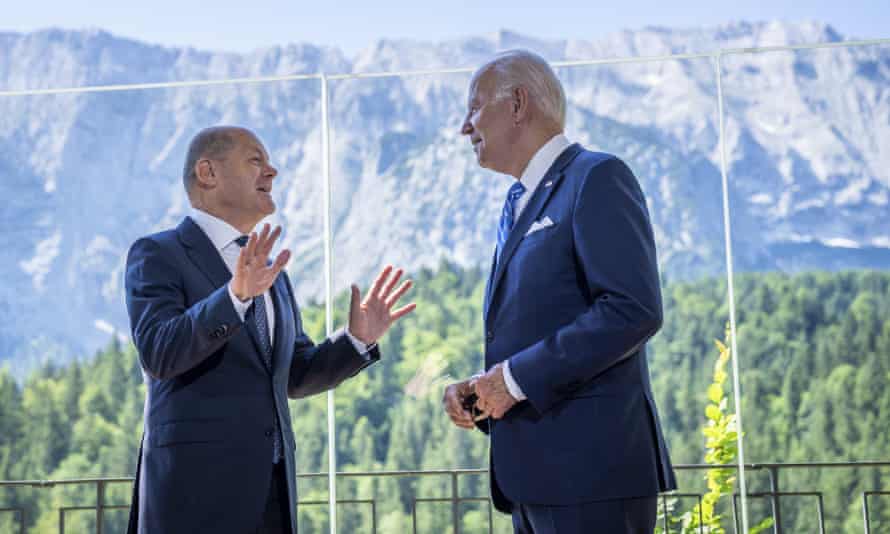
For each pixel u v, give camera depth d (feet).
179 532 7.47
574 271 6.89
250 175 8.25
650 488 6.79
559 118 7.45
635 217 6.77
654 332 6.59
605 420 6.77
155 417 7.72
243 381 7.73
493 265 7.55
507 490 6.97
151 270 7.77
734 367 15.17
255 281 7.15
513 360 6.71
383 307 8.64
